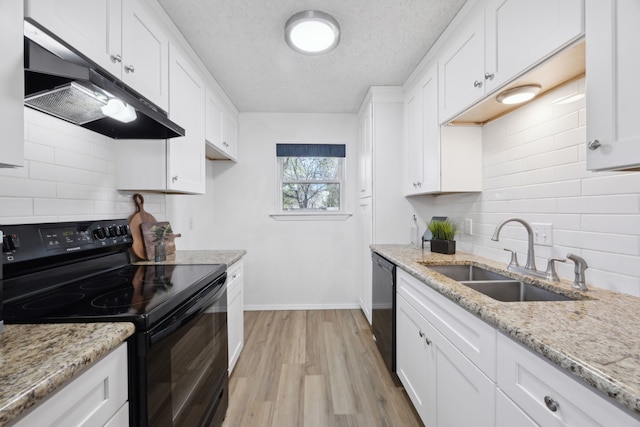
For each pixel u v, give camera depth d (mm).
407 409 1573
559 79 1155
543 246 1316
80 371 584
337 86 2461
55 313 796
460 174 1787
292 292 3139
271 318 2869
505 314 799
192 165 1837
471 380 939
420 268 1475
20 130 668
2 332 683
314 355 2148
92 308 839
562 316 785
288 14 1552
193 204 2607
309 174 3230
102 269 1322
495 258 1674
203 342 1195
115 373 698
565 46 903
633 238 949
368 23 1629
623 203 979
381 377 1868
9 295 927
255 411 1562
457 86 1547
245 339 2406
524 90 1202
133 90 1232
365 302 2799
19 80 667
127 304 874
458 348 1028
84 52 968
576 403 567
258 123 3096
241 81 2346
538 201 1347
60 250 1115
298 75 2252
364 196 2803
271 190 3105
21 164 669
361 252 2973
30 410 483
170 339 895
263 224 3111
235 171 3092
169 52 1550
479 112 1553
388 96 2459
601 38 732
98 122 1295
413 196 2473
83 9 963
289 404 1616
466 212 1983
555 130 1250
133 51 1233
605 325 722
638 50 650
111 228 1404
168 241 1904
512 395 743
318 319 2842
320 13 1518
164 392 849
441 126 1781
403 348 1668
